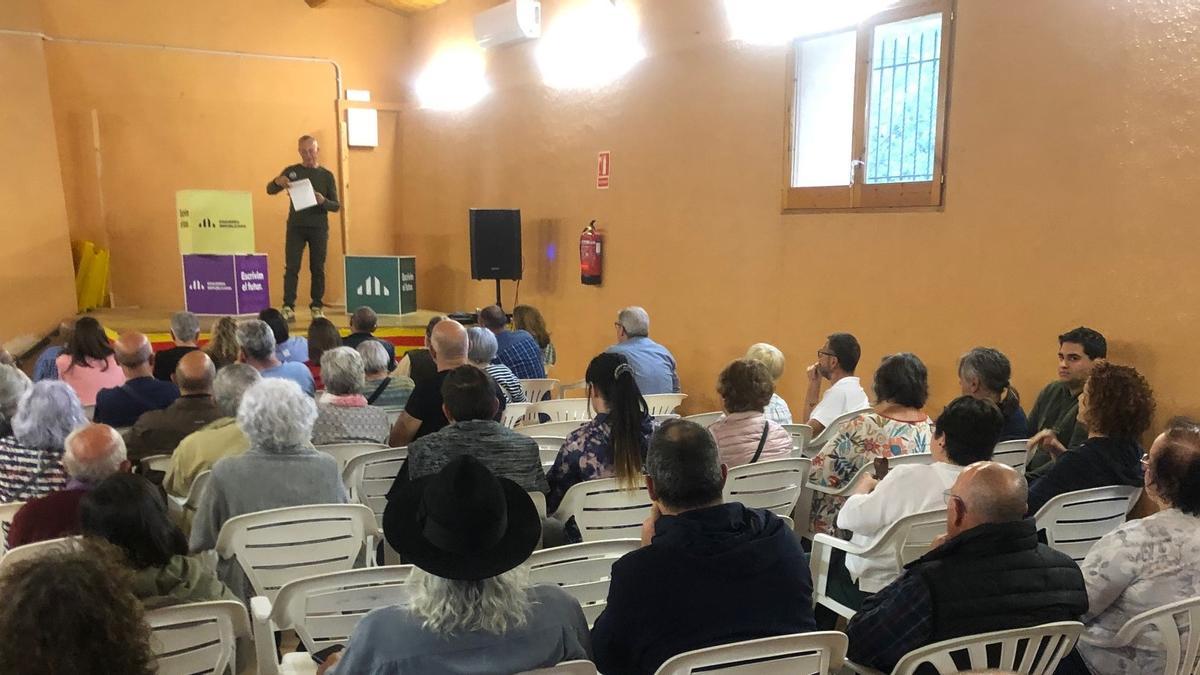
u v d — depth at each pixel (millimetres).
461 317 7750
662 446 1873
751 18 5422
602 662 1779
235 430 2990
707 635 1707
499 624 1493
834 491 3047
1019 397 4043
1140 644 2021
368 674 1453
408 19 9641
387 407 4172
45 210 7500
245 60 8914
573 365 7496
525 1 7508
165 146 8680
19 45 7324
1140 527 2080
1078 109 3736
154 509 1837
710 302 5926
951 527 1949
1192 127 3369
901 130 4566
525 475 2771
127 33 8406
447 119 9031
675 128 6129
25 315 7324
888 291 4656
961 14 4184
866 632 1927
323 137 9367
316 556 2516
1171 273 3455
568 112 7281
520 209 8023
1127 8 3549
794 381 5297
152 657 1209
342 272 9602
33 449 2795
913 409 3094
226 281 7156
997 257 4098
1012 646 1790
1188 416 3424
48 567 1171
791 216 5238
